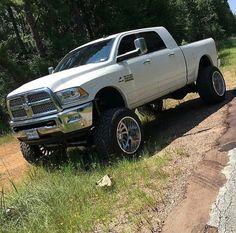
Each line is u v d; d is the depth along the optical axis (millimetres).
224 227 4371
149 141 8117
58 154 8086
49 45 25453
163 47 9141
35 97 7207
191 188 5395
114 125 7102
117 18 29406
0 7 17453
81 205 5414
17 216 5445
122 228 4723
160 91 8812
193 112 9961
